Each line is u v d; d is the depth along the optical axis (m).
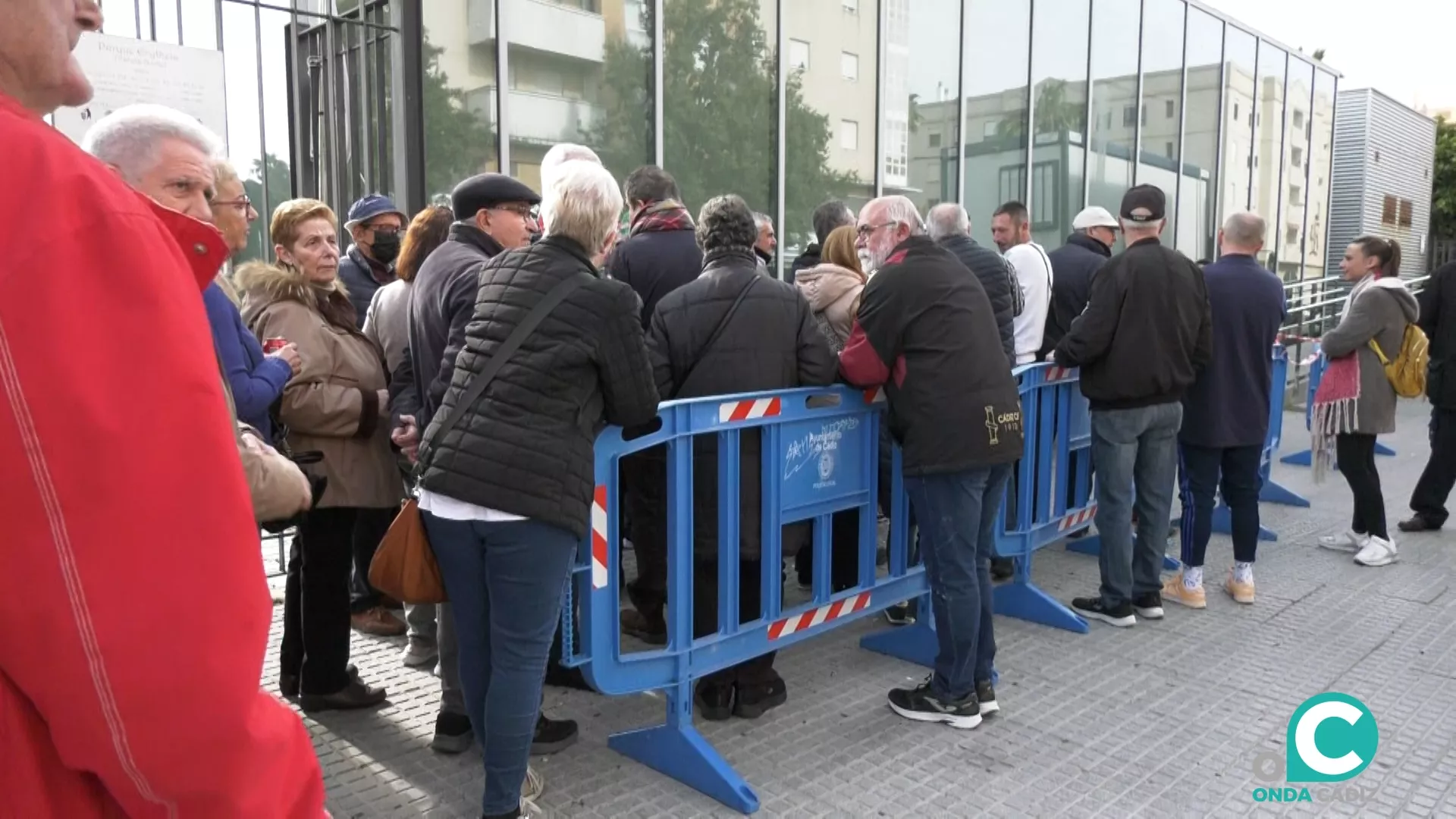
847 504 3.55
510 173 5.63
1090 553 5.56
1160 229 4.23
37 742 0.92
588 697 3.62
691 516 2.99
